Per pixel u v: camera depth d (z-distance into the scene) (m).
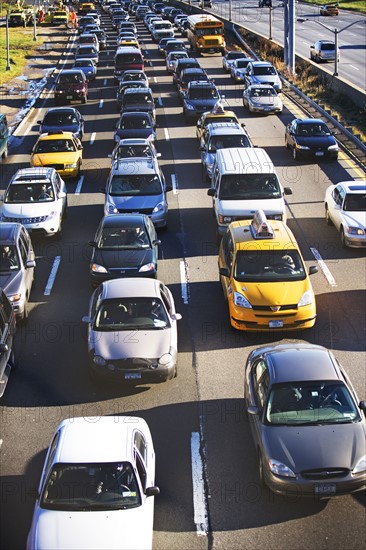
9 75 55.84
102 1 116.94
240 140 28.84
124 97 38.66
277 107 40.44
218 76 53.12
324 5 97.81
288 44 53.19
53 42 74.94
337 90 46.75
